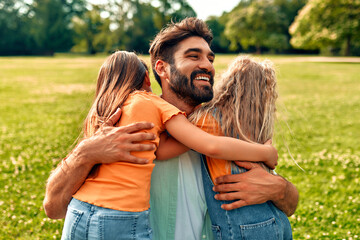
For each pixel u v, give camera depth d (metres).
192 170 2.05
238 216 1.88
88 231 1.74
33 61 46.22
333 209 4.30
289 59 47.81
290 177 5.43
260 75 2.11
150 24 75.31
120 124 1.88
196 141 1.83
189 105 2.10
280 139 7.48
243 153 1.86
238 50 88.62
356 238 3.56
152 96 1.96
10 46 79.69
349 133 8.38
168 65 2.00
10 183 5.09
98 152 1.79
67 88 18.09
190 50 1.93
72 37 82.38
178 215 2.01
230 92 2.08
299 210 4.24
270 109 2.11
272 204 2.06
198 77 1.95
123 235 1.72
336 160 6.24
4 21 78.69
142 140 1.80
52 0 79.69
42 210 4.24
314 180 5.30
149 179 1.86
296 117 10.41
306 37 48.78
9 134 8.27
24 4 82.31
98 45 82.81
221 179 1.92
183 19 2.06
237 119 1.98
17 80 22.30
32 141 7.62
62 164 1.95
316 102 13.45
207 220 2.04
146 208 1.82
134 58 2.16
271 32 75.56
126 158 1.77
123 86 2.03
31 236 3.64
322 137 8.06
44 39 78.81
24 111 11.66
